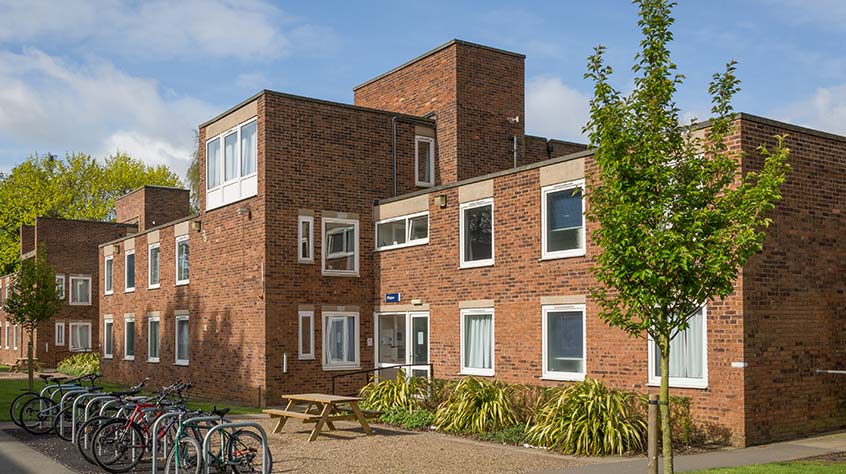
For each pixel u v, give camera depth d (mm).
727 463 12203
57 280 46719
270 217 22219
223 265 24438
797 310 15016
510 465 12688
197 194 59312
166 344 28672
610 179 9742
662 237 9086
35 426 16938
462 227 20609
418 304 21953
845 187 16156
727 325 14352
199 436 12383
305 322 22594
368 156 24094
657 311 9430
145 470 12766
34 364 44188
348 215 23516
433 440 15688
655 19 9750
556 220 18031
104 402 15891
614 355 16469
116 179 64750
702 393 14711
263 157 22297
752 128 14562
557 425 14344
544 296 18094
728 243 9195
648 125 9656
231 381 23688
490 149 25797
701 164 9680
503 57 26344
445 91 25531
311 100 23078
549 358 18031
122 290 33719
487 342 19781
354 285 23469
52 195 61812
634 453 13641
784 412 14648
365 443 15281
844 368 15766
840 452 13258
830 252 15742
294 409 21109
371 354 23625
